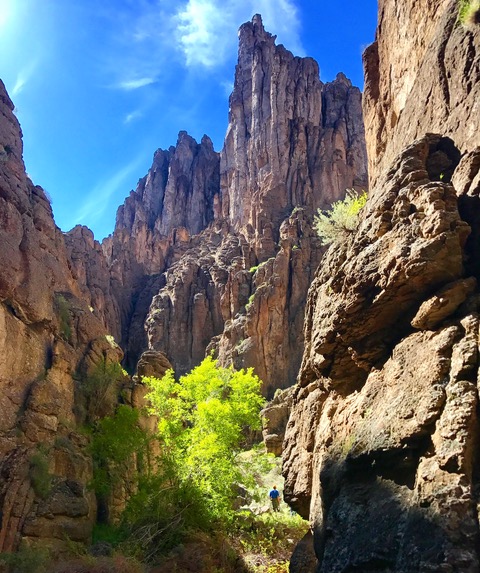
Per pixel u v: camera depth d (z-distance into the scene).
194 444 22.92
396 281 7.69
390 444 6.98
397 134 11.98
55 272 30.61
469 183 8.07
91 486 21.31
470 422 6.02
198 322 70.44
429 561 5.48
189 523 19.23
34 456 19.42
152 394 26.55
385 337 8.38
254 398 26.53
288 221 72.38
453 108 9.36
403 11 13.41
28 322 23.36
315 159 81.44
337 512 7.45
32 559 15.82
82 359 27.58
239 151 91.31
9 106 34.56
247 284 68.50
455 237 7.30
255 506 24.25
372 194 9.97
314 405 10.31
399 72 13.46
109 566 15.79
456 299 7.09
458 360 6.54
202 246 85.25
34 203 31.84
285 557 19.00
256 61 94.31
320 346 9.43
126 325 77.06
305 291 64.88
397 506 6.57
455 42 9.56
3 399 20.16
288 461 11.03
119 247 88.88
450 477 5.88
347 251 9.65
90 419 25.59
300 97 87.62
